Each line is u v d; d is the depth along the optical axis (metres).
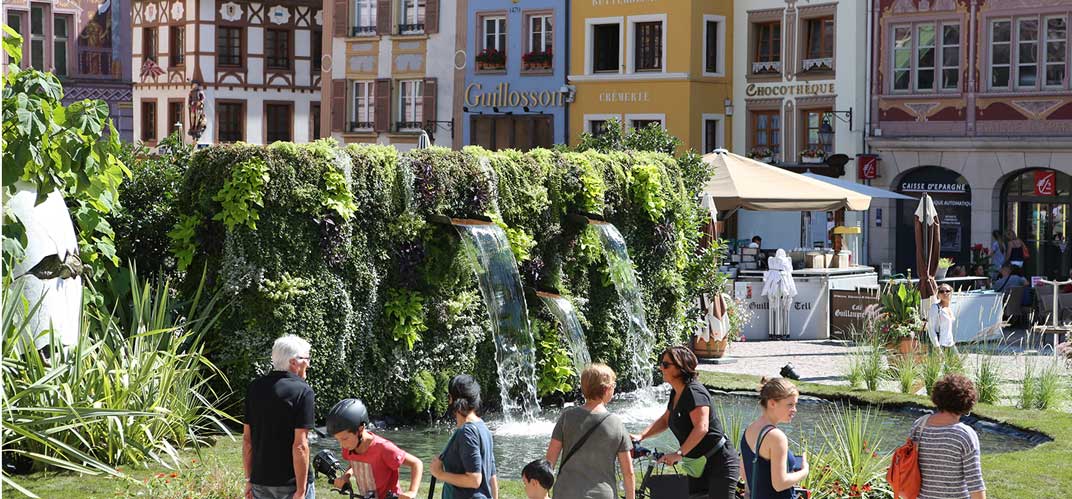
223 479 10.99
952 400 8.37
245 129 55.53
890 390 19.17
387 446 8.66
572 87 42.62
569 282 19.02
